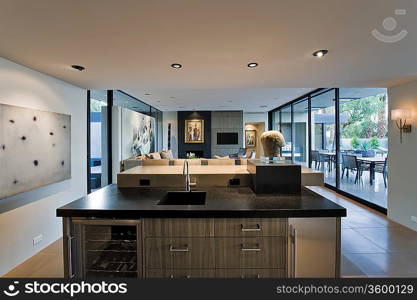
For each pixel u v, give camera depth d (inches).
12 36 74.4
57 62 99.6
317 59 97.6
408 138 137.3
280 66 106.9
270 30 71.7
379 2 57.1
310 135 261.0
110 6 58.0
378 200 173.5
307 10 60.6
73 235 68.1
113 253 73.7
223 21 66.1
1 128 91.3
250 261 66.1
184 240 66.1
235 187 95.0
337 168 216.4
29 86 108.0
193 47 84.4
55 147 122.4
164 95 257.3
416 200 132.8
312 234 66.7
